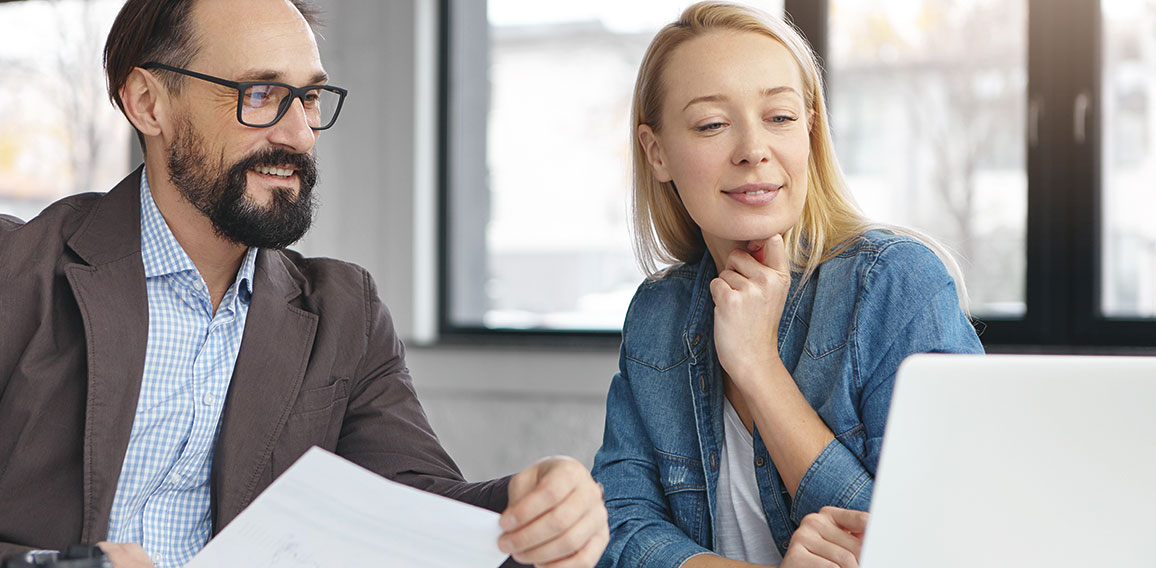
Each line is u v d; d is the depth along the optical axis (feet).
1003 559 2.07
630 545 3.98
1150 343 8.09
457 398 9.89
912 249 3.87
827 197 4.18
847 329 3.87
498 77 10.39
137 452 4.07
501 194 10.39
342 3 10.48
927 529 2.11
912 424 2.13
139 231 4.10
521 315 10.30
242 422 4.12
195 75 3.92
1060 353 8.23
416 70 10.27
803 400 3.78
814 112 4.10
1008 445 2.08
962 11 8.64
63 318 3.95
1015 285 8.53
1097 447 2.04
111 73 4.18
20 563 2.72
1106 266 8.32
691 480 4.16
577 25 10.07
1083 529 2.04
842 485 3.63
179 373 4.14
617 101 9.93
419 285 10.34
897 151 8.85
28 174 11.73
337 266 4.73
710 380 4.18
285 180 4.06
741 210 3.85
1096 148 8.27
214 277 4.32
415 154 10.27
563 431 9.45
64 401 3.88
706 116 3.85
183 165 3.99
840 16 9.00
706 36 3.94
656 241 4.54
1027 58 8.41
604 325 9.96
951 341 3.71
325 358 4.40
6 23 11.80
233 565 2.93
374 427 4.50
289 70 4.00
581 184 10.07
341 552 2.87
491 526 2.86
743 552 4.08
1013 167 8.51
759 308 3.77
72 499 3.84
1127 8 8.21
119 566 3.23
